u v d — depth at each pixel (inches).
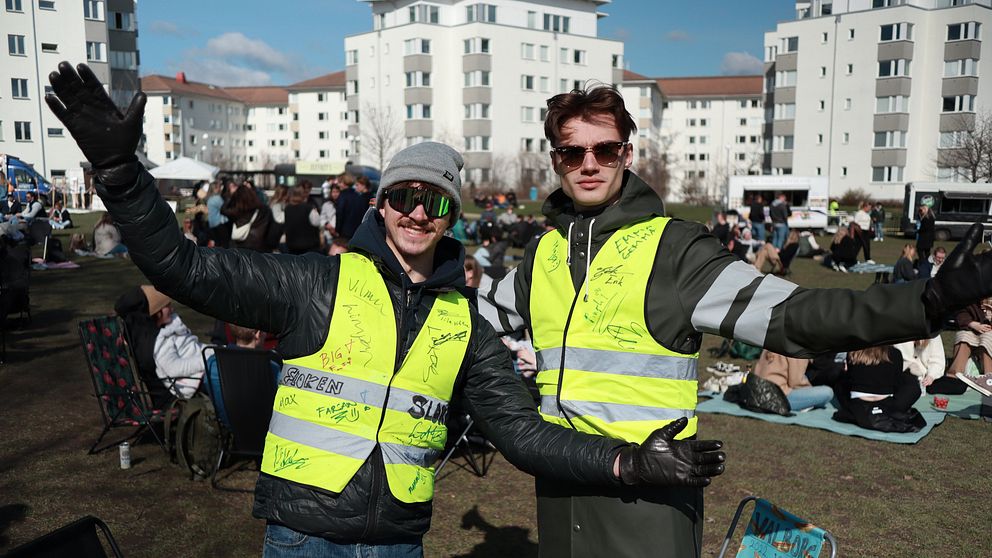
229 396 172.1
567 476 74.8
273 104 3818.9
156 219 69.6
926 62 1852.9
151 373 199.5
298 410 76.3
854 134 1930.4
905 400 235.5
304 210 421.7
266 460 76.9
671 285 78.7
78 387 256.4
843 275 657.6
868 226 1033.5
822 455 214.2
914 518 171.8
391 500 76.0
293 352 77.5
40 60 1802.4
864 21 1891.0
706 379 315.0
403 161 79.8
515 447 78.4
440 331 80.1
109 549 144.9
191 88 3496.6
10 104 1776.6
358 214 413.4
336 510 73.8
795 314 68.4
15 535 148.3
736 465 205.2
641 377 79.5
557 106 84.3
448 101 2297.0
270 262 77.5
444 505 175.0
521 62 2273.6
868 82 1895.9
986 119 1615.4
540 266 89.1
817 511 175.2
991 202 1059.9
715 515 172.4
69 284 480.4
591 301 81.9
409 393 77.7
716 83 3169.3
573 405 81.7
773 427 241.3
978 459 212.8
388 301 78.3
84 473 182.5
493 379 83.1
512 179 2240.4
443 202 78.8
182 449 182.1
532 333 89.3
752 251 753.0
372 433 75.8
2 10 1747.0
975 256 58.2
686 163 3166.8
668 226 81.0
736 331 73.0
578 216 87.1
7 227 529.0
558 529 83.5
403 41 2278.5
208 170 1095.0
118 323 197.8
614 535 79.0
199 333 346.3
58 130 1824.6
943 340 389.7
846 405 242.8
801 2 2262.6
